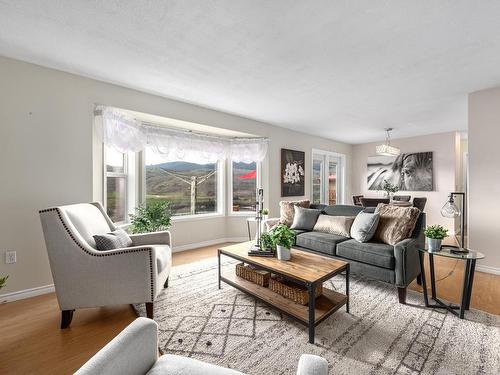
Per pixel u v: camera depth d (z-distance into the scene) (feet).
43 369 4.91
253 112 13.38
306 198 18.81
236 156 15.60
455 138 17.84
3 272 7.64
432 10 5.48
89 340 5.80
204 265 10.96
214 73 8.76
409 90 10.21
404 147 20.33
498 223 9.78
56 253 6.03
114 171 11.60
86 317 6.77
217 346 5.51
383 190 21.49
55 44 7.02
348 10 5.51
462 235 10.12
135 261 6.18
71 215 6.64
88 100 9.16
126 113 10.62
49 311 7.09
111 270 6.13
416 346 5.50
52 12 5.71
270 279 7.27
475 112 10.29
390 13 5.59
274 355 5.23
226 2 5.34
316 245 9.86
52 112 8.42
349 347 5.47
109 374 2.49
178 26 6.21
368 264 8.32
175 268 10.55
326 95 10.80
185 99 11.45
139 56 7.66
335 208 11.90
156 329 3.30
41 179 8.21
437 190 18.66
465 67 8.19
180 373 3.00
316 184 20.43
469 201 10.41
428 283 9.00
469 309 7.11
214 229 15.28
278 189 16.61
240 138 15.87
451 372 4.76
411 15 5.65
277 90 10.28
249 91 10.41
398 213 9.02
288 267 6.72
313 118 14.55
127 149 10.39
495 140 9.84
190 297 7.83
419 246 8.62
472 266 6.97
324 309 6.17
